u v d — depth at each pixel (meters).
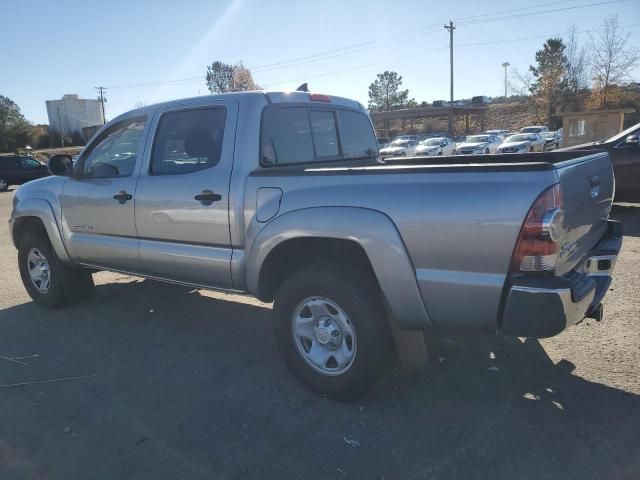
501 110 84.00
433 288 2.90
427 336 4.40
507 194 2.66
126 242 4.49
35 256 5.52
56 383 3.85
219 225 3.79
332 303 3.31
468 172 2.78
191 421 3.28
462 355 4.03
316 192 3.26
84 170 4.92
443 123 86.50
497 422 3.12
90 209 4.74
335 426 3.16
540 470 2.68
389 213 2.97
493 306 2.77
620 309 4.81
